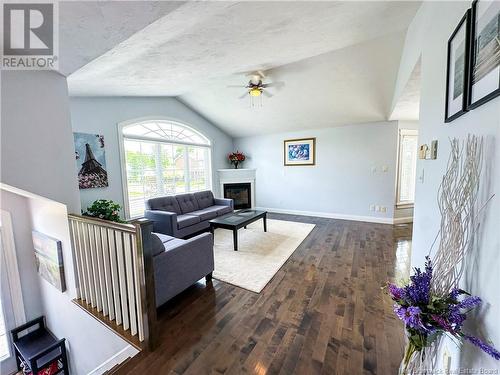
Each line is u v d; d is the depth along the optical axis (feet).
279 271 9.65
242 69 10.62
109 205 10.33
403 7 6.66
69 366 9.98
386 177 16.56
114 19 4.70
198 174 19.26
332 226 16.26
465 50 3.20
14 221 10.52
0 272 10.32
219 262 10.55
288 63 11.21
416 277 3.33
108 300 6.97
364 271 9.50
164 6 4.55
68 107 7.39
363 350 5.51
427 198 5.20
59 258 8.78
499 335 2.49
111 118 12.84
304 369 5.05
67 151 7.41
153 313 5.82
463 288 3.28
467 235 3.13
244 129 20.56
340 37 8.41
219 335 6.15
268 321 6.62
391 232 14.67
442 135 4.42
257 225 16.69
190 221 13.64
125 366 5.35
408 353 3.58
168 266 7.20
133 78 9.31
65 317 9.50
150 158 15.37
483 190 2.87
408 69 8.50
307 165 19.48
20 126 6.39
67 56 5.98
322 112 16.16
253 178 21.33
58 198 7.29
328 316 6.76
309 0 5.62
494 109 2.65
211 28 6.05
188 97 16.11
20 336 10.69
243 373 5.02
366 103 14.37
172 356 5.55
